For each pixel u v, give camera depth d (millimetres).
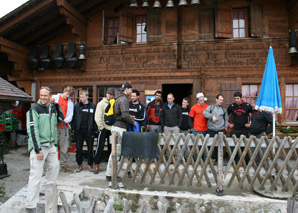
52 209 2594
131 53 9125
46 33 9555
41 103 4109
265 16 8461
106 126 5672
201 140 4406
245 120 6199
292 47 7969
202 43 8719
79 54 9359
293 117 8375
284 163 4207
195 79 8719
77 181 5020
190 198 4051
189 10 8867
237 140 4418
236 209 2383
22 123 10859
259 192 4230
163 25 8969
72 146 8273
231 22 8570
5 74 10844
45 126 4074
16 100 7031
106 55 9297
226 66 8570
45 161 4281
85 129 5980
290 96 8391
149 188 4520
